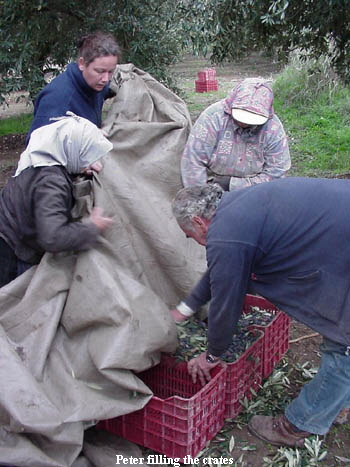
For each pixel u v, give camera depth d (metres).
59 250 2.72
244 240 2.45
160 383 3.32
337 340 2.62
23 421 2.35
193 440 2.79
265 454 2.99
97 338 2.74
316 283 2.53
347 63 6.79
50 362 2.72
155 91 3.82
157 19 7.86
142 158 3.42
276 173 3.73
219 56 6.72
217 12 6.00
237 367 3.04
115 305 2.72
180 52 10.08
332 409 2.85
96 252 2.84
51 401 2.55
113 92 3.78
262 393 3.43
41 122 3.44
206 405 2.84
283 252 2.51
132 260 3.08
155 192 3.38
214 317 2.63
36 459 2.41
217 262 2.46
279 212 2.49
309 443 2.98
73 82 3.50
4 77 7.65
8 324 2.76
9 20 7.19
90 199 2.97
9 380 2.43
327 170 8.05
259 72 18.59
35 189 2.73
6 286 2.83
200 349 3.27
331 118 10.49
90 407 2.55
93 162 2.83
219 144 3.64
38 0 7.01
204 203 2.56
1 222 2.89
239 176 3.72
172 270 3.23
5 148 10.59
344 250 2.46
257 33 6.44
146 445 2.88
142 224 3.15
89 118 3.60
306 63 11.95
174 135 3.55
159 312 2.87
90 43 3.39
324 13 5.86
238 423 3.19
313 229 2.48
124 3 7.55
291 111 11.23
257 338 3.34
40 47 7.96
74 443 2.49
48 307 2.78
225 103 3.61
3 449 2.41
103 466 2.75
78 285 2.78
